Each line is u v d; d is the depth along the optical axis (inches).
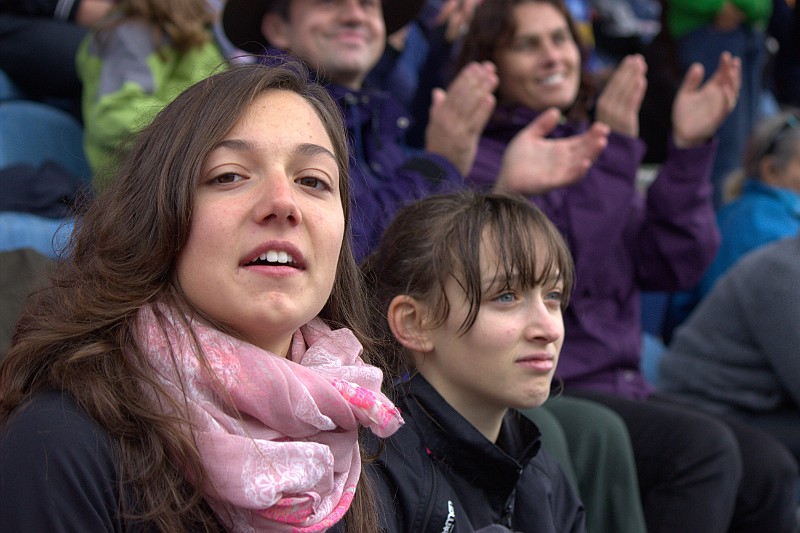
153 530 65.8
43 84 202.4
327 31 151.6
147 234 71.0
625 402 145.2
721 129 254.7
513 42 167.8
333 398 71.9
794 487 153.7
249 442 66.1
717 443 139.4
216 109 71.8
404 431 95.9
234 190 70.1
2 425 68.0
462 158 140.4
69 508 62.8
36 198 155.8
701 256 163.9
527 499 101.6
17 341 73.3
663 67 236.8
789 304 168.7
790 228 212.7
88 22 206.1
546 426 122.7
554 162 142.9
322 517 69.7
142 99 166.9
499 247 97.0
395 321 100.5
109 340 69.6
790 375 169.2
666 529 137.6
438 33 200.4
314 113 76.2
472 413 98.9
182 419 65.8
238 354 68.7
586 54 178.7
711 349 178.5
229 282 68.5
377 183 141.7
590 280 153.8
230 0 156.9
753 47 258.2
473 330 96.5
